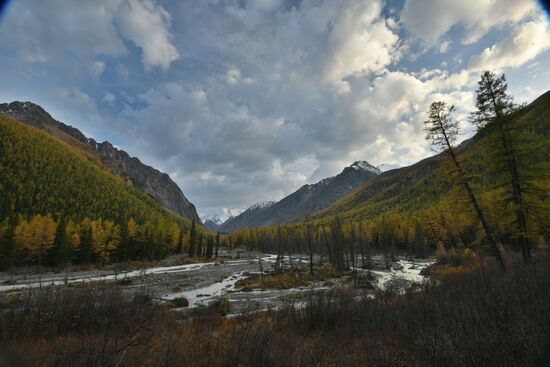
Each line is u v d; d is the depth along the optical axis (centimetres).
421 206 14862
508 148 1814
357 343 829
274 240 13062
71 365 553
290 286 4128
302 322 1117
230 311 1936
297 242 12438
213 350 690
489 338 589
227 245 16938
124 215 14288
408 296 1319
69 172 16338
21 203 11512
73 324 905
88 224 8894
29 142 17088
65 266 6744
